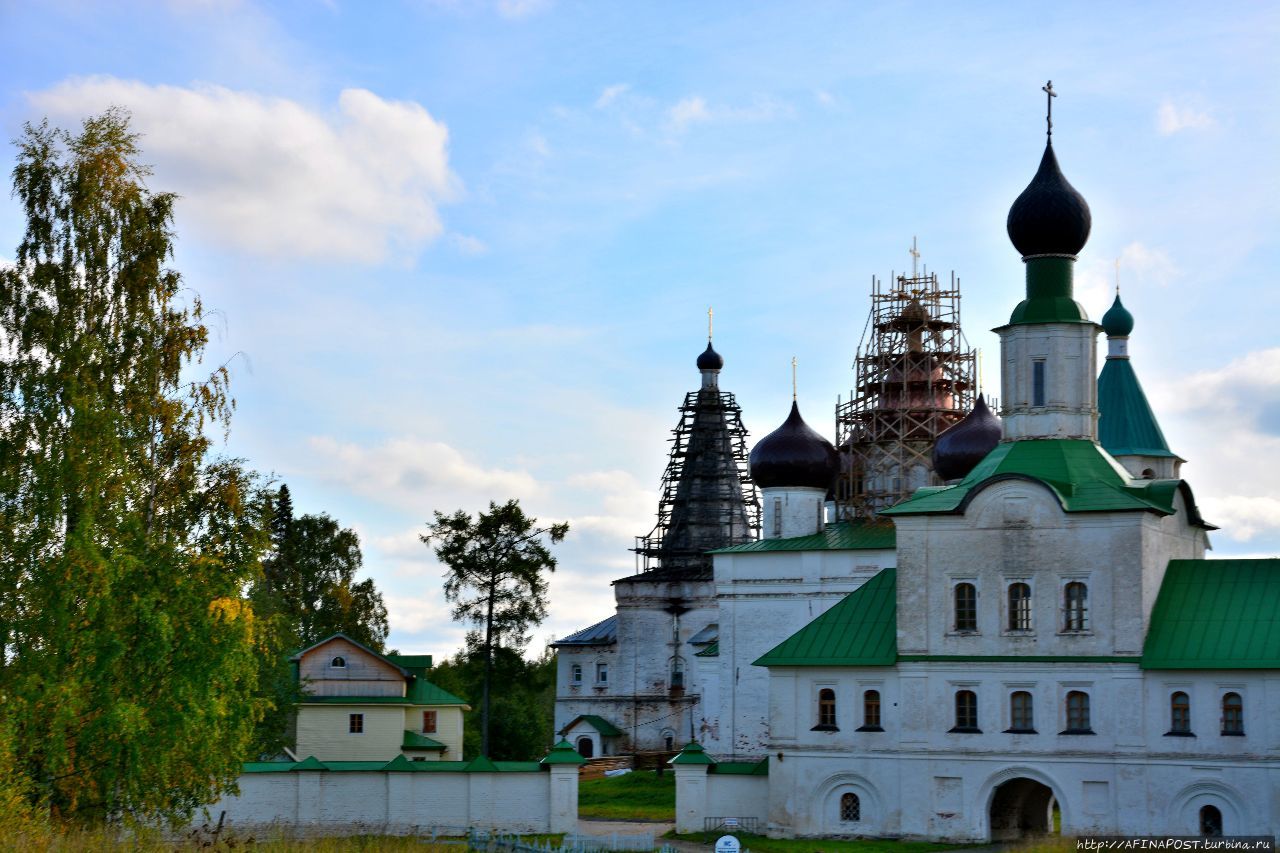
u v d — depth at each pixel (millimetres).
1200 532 79938
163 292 63344
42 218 62469
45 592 55719
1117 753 69875
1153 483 74750
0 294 61312
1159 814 69062
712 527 134375
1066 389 76375
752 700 98562
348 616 135375
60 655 55562
